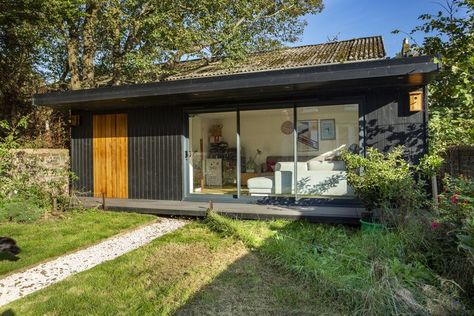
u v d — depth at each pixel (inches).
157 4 422.3
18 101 468.4
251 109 277.7
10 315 112.4
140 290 129.5
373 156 197.9
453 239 121.5
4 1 347.3
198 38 438.6
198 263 155.8
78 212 268.1
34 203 257.9
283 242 167.2
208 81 236.1
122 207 273.3
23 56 450.6
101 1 411.2
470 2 203.3
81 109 330.3
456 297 104.7
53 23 402.0
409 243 140.1
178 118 297.3
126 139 315.6
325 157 257.6
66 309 115.6
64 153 325.4
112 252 181.0
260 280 135.5
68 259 170.7
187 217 263.6
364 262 134.3
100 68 516.1
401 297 104.8
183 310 114.0
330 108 255.3
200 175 294.5
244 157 281.0
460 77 197.8
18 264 157.6
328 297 118.3
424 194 176.4
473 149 181.3
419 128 230.8
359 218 211.0
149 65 428.5
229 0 457.1
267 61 441.4
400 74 193.6
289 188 268.8
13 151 274.1
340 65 204.7
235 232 195.9
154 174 305.3
